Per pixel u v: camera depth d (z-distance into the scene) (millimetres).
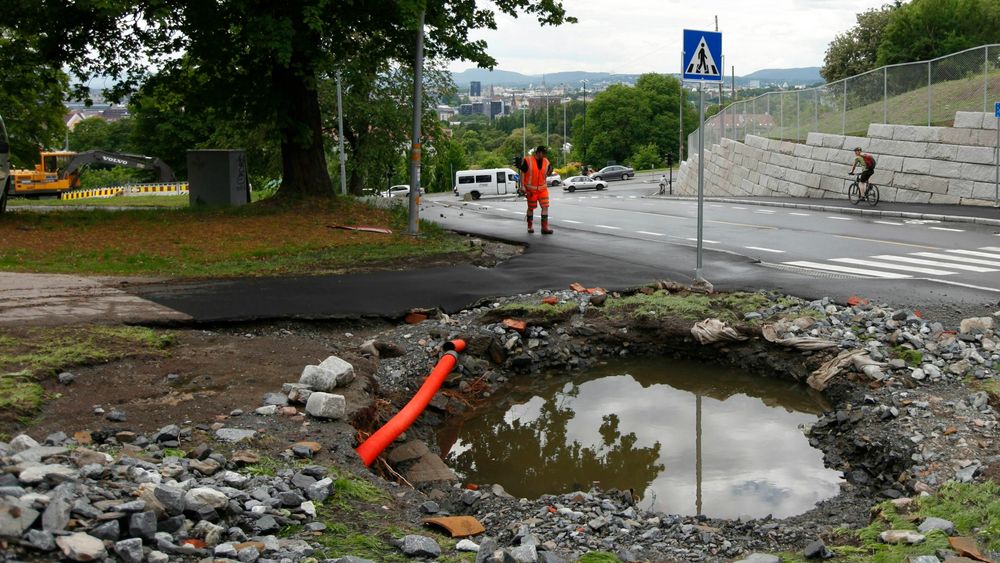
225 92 21750
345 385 7523
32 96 40906
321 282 11859
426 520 4996
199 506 4520
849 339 9297
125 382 7023
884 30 68688
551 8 22391
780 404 8609
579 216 26031
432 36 21312
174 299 10281
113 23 20578
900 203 27406
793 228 20906
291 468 5523
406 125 47312
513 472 7102
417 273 12828
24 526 3830
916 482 5852
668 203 34219
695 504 6312
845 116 31922
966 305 10539
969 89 25938
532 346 9953
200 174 24641
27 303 9555
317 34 20000
